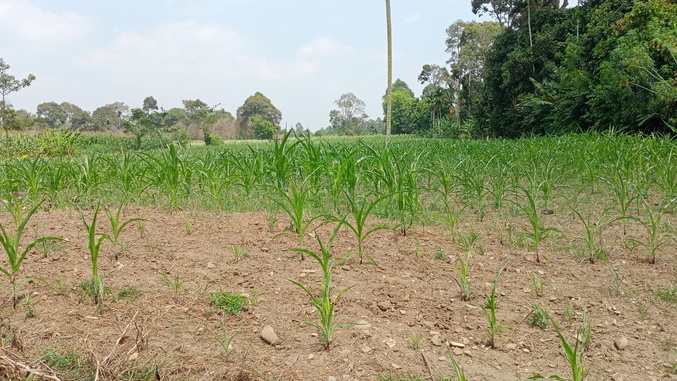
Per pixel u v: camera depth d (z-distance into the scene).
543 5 36.34
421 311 2.83
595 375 2.16
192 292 3.00
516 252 3.94
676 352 2.35
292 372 2.15
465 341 2.46
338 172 5.37
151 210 5.48
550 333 2.57
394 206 5.46
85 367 2.14
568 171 7.99
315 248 3.98
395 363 2.25
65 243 3.98
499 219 5.14
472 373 2.16
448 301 2.97
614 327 2.62
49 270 3.32
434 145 12.81
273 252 3.87
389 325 2.64
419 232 4.53
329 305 2.41
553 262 3.69
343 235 4.37
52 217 5.03
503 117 34.34
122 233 4.36
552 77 27.25
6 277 3.17
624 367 2.22
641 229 4.61
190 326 2.58
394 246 4.07
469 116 46.44
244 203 5.80
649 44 15.20
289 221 4.88
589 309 2.85
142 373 2.12
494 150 10.05
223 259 3.67
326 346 2.37
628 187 6.04
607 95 17.19
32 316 2.62
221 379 2.11
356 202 5.68
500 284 3.25
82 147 24.84
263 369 2.18
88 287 2.96
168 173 5.68
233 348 2.36
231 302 2.81
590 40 22.88
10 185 5.82
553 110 24.19
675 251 3.88
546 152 8.77
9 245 2.69
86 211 5.43
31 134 23.09
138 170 6.84
